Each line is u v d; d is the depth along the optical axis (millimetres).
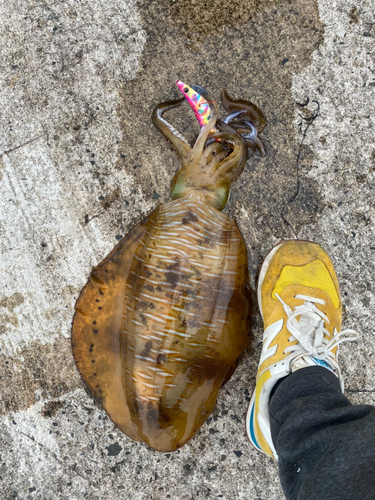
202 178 635
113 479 669
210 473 664
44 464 676
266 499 659
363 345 671
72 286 686
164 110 675
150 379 594
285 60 688
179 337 595
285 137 686
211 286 612
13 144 699
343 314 676
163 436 601
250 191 684
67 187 693
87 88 698
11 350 687
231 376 665
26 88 701
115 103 697
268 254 662
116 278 629
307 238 681
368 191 682
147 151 692
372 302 674
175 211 633
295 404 516
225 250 628
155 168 690
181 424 604
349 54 685
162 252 616
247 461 663
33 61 702
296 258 652
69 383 679
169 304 598
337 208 682
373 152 682
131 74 695
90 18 699
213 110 626
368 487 448
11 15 705
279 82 688
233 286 625
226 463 664
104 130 695
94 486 670
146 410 597
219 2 690
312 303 633
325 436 467
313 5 686
